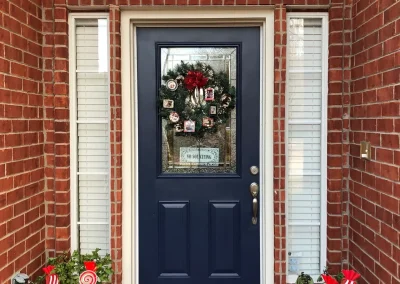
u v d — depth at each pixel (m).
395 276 1.93
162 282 2.78
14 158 2.17
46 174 2.58
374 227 2.16
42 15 2.53
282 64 2.55
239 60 2.71
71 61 2.61
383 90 2.05
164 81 2.72
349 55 2.51
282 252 2.61
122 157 2.65
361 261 2.35
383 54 2.05
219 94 2.72
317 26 2.65
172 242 2.77
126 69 2.63
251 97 2.72
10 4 2.12
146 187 2.76
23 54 2.28
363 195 2.31
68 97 2.60
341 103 2.54
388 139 1.99
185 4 2.54
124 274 2.67
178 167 2.77
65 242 2.59
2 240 2.04
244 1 2.54
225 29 2.71
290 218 2.71
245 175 2.75
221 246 2.77
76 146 2.66
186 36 2.71
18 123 2.22
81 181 2.71
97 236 2.71
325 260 2.65
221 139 2.75
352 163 2.49
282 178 2.59
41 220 2.52
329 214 2.59
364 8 2.30
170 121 2.72
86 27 2.65
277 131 2.57
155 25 2.69
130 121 2.66
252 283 2.76
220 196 2.76
